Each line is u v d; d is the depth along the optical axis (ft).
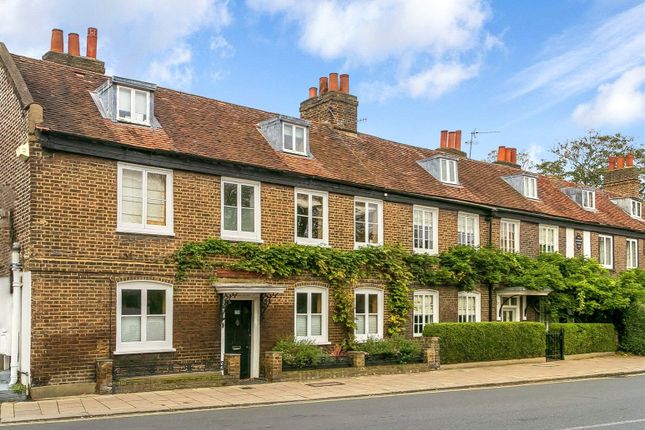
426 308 74.59
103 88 56.54
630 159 119.85
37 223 47.01
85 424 37.17
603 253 101.96
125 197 52.13
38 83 54.24
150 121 56.95
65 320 47.65
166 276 53.26
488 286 80.79
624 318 87.97
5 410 41.37
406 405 44.86
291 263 61.11
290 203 63.00
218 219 57.36
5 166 52.39
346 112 82.38
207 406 43.62
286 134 66.69
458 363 68.85
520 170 105.60
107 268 50.06
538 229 90.68
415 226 74.90
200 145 58.13
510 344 73.87
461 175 89.15
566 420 38.52
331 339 64.49
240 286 55.31
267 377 55.72
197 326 54.75
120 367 50.19
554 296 86.22
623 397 49.73
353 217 68.44
